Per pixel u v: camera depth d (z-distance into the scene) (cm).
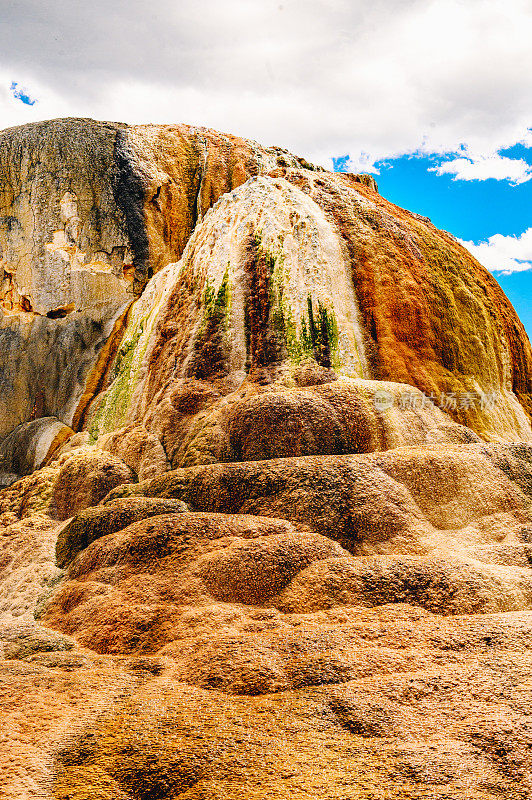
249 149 2108
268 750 543
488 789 484
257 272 1455
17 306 1873
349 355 1391
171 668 716
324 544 902
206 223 1641
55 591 984
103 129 1955
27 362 1834
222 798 486
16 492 1424
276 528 938
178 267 1667
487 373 1595
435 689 619
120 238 1842
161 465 1282
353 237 1583
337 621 764
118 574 923
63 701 651
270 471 1041
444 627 723
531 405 1747
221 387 1360
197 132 2111
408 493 1012
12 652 807
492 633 701
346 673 656
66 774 536
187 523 956
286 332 1380
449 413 1430
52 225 1816
